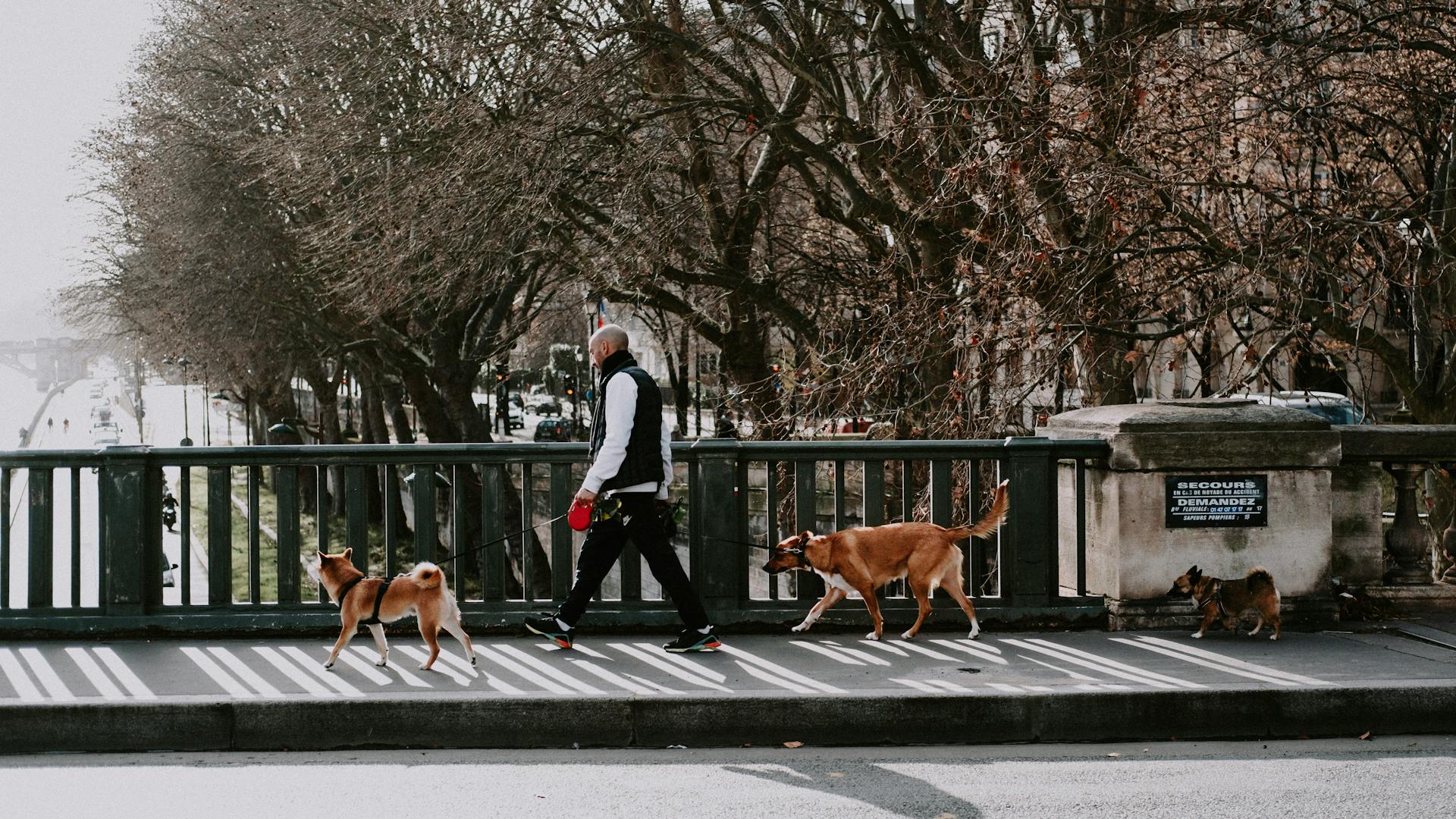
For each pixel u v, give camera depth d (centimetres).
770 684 655
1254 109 1376
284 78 2694
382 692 635
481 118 1978
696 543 802
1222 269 1356
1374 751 611
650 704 625
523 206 1884
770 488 816
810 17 1875
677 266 2183
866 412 1511
